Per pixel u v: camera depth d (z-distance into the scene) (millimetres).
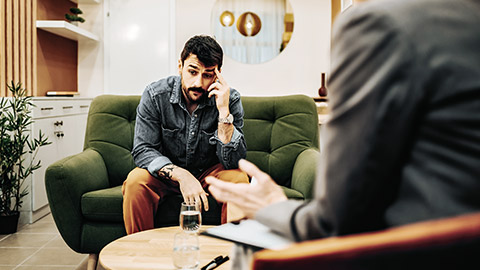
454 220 389
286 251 441
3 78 3457
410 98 448
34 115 3205
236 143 2234
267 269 441
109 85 4625
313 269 424
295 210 601
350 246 411
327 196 499
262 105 2803
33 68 3855
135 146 2229
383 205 491
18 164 3051
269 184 722
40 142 3055
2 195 3043
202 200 2100
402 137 460
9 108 3270
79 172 2232
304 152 2605
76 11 4320
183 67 2182
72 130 3928
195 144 2305
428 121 459
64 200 2143
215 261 1354
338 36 514
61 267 2396
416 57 448
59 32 4172
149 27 4543
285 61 4387
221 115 2211
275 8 4375
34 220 3307
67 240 2180
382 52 460
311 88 4402
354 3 550
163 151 2350
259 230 811
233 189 730
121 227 2191
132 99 2742
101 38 4625
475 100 442
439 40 454
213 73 2199
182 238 1269
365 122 463
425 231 387
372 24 473
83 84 4672
